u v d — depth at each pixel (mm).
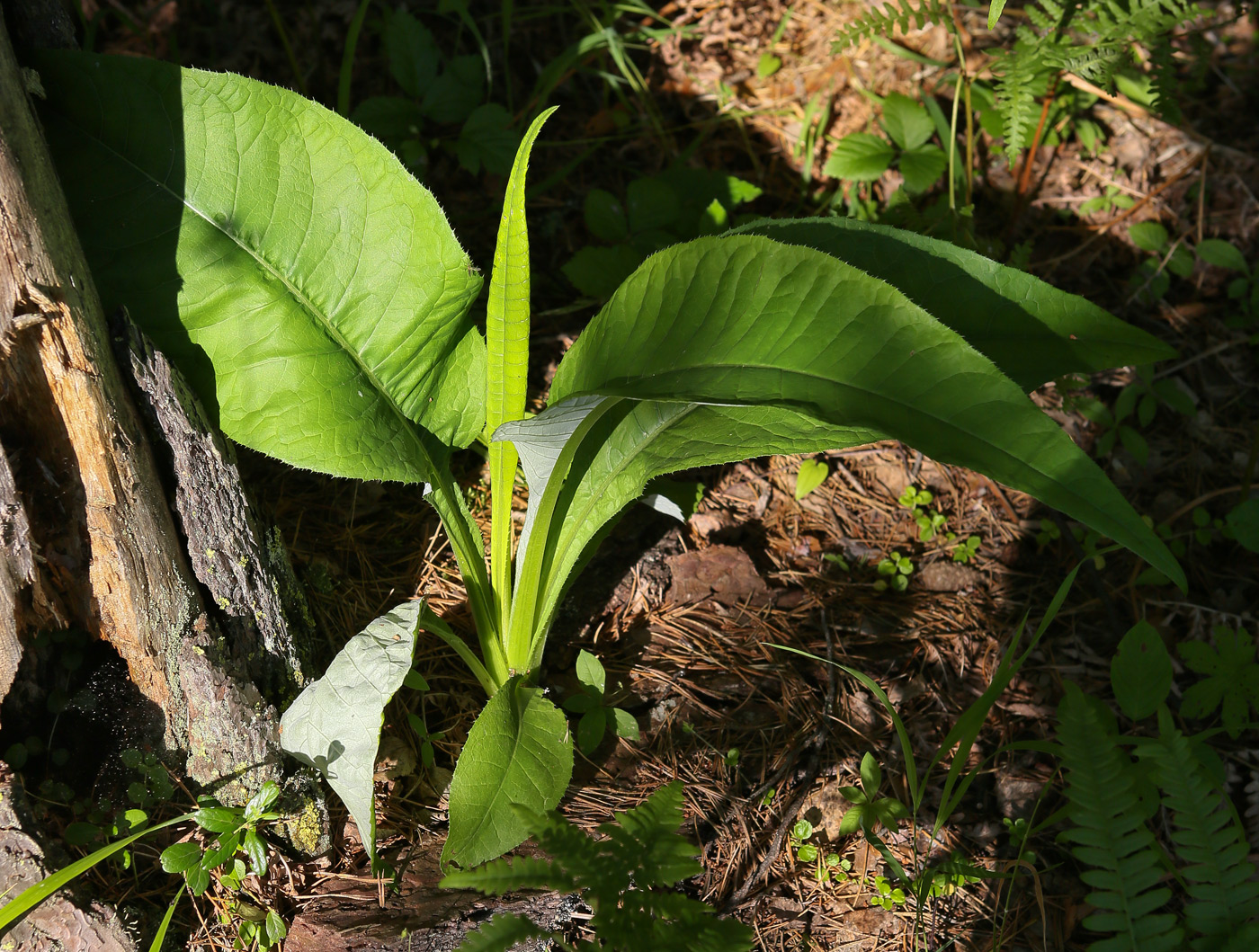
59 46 773
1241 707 819
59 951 748
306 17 1052
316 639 833
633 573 894
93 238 770
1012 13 1095
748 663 868
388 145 979
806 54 1097
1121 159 1057
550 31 1093
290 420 786
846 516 934
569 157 1051
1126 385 972
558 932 774
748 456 747
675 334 728
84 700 774
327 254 792
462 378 826
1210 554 918
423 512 904
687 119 1078
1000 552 922
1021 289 799
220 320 780
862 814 794
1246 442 955
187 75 774
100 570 756
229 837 753
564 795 808
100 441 740
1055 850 815
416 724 815
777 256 719
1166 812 822
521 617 802
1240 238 1020
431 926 764
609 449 802
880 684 865
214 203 780
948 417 696
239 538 780
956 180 1034
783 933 790
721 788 821
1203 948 712
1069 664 875
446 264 800
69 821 768
